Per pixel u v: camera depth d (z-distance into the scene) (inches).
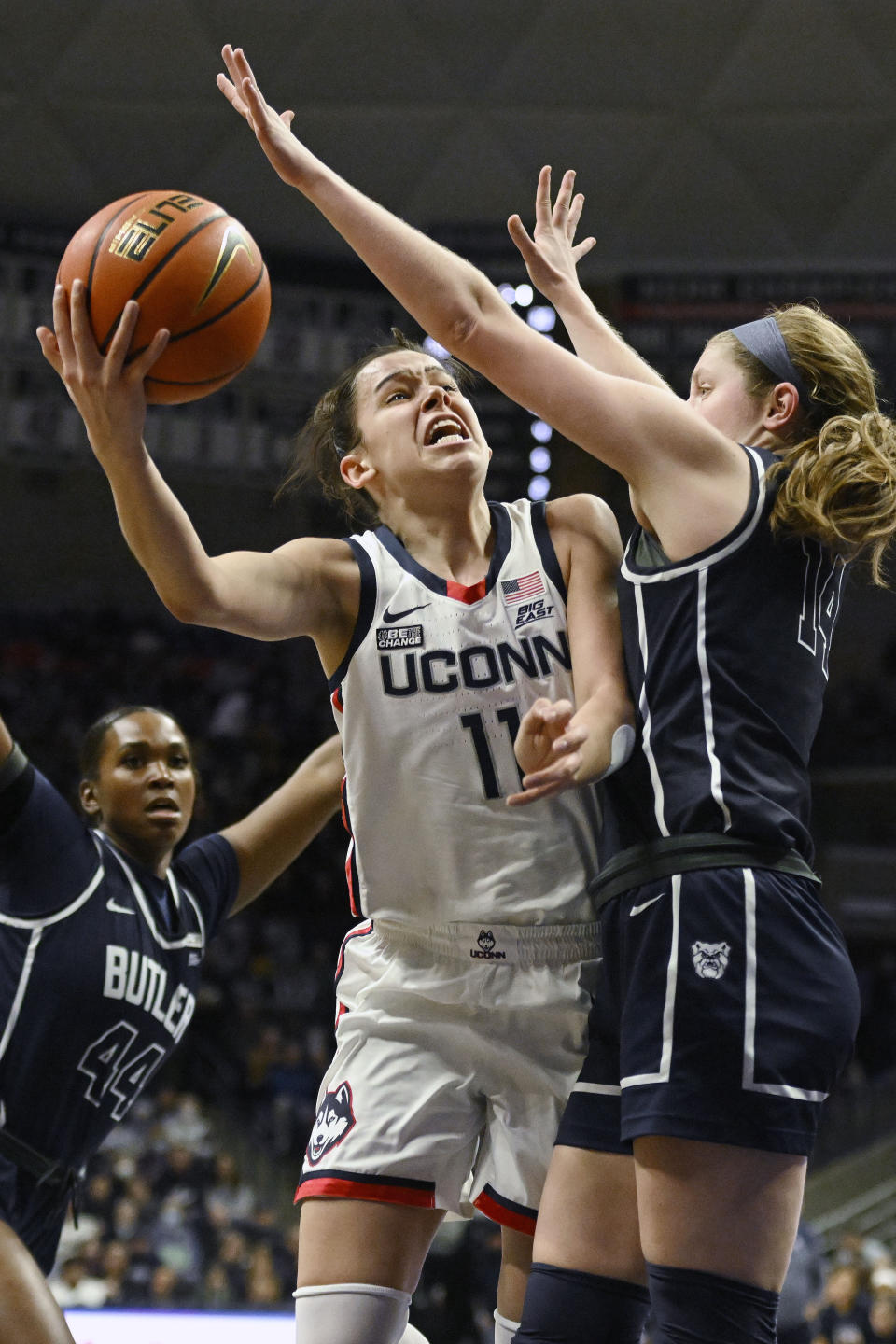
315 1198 129.6
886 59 697.6
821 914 114.3
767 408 130.0
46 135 741.9
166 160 755.4
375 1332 125.4
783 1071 107.0
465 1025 132.7
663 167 751.7
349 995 139.8
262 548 1071.0
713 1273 105.7
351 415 145.6
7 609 1101.1
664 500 117.6
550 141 745.0
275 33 706.8
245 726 1057.5
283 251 787.4
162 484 114.7
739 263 773.3
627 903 116.4
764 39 695.7
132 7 695.1
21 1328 136.2
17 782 154.4
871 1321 506.9
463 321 117.6
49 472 1118.4
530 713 110.1
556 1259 119.7
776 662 116.1
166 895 171.9
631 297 772.0
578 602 132.7
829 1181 760.3
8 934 157.8
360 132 744.3
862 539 119.9
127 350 111.5
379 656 132.0
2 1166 154.0
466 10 700.0
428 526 139.1
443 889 132.2
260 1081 735.7
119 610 1131.9
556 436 887.7
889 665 1097.4
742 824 111.8
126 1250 541.6
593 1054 124.1
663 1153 107.9
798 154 738.8
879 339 755.4
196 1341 292.0
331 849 939.3
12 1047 155.3
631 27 698.2
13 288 761.6
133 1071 166.9
